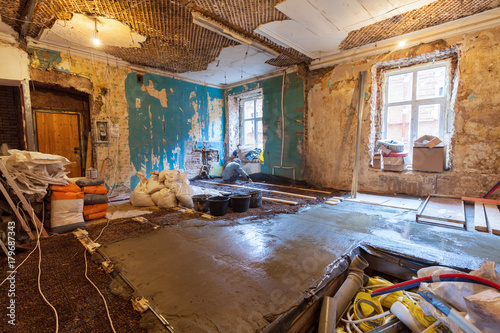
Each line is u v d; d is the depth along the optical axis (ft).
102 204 9.82
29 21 10.29
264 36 12.41
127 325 3.92
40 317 4.06
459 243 6.88
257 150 21.38
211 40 12.73
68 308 4.31
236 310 4.16
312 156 16.94
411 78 13.56
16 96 12.99
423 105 13.07
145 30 11.50
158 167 18.06
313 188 16.07
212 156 21.91
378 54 13.53
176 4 9.40
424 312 4.43
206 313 4.08
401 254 6.29
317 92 16.29
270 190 15.35
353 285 5.60
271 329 3.79
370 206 11.29
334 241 7.17
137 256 6.24
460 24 10.90
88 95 14.96
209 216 9.66
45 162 8.06
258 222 9.02
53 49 12.98
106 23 10.74
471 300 3.54
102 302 4.49
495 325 3.29
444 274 4.25
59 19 10.30
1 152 8.36
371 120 14.16
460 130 11.37
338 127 15.44
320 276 5.28
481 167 10.91
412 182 12.85
